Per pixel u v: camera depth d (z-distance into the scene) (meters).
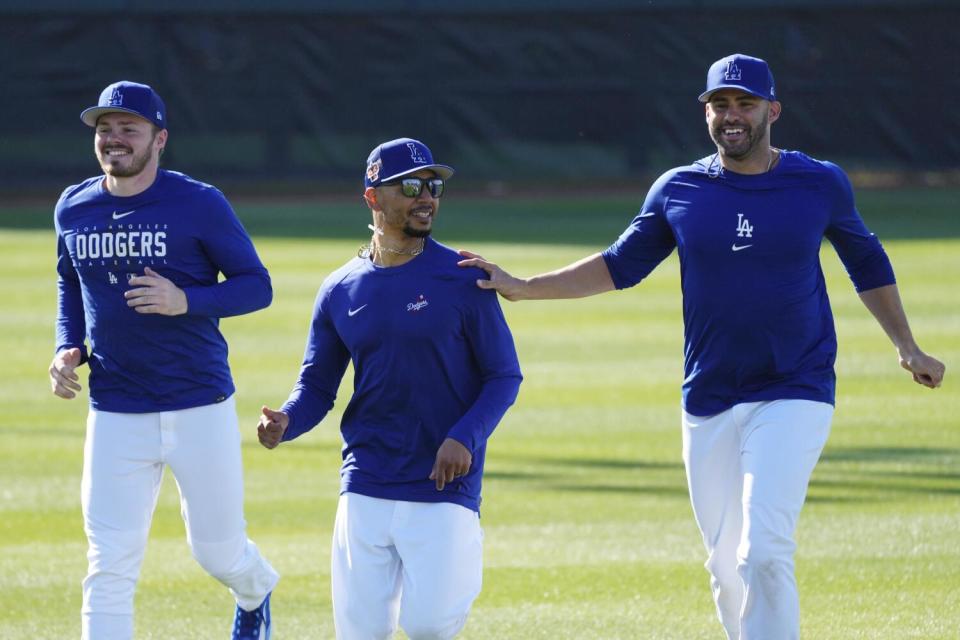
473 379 18.52
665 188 20.45
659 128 110.12
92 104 105.50
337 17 107.88
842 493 31.53
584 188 108.62
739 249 19.48
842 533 28.41
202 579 26.00
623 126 110.25
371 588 18.31
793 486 18.86
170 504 31.84
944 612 23.52
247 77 107.44
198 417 19.92
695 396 20.14
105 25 105.19
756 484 18.89
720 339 19.75
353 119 108.75
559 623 23.22
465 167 110.25
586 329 53.91
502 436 37.91
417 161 17.97
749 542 18.58
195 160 107.19
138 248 19.56
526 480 33.34
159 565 26.92
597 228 84.12
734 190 19.75
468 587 18.27
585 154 110.38
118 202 19.72
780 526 18.64
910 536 28.12
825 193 19.78
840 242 20.50
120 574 19.72
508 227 84.81
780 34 108.06
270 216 92.06
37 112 104.94
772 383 19.64
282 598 24.73
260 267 20.33
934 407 40.34
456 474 17.64
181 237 19.70
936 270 66.44
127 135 19.33
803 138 108.75
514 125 110.19
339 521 18.62
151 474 20.12
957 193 102.94
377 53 108.62
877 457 34.84
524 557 27.19
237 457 20.47
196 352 19.84
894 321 20.95
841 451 35.50
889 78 108.12
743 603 19.38
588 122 110.31
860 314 56.41
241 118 107.75
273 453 36.31
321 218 90.88
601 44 109.50
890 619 23.19
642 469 34.34
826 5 107.50
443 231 82.50
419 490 18.14
